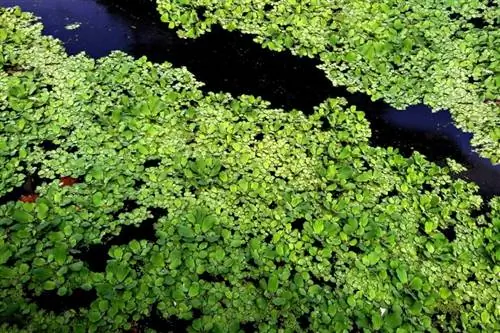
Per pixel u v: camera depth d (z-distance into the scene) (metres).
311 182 3.46
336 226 3.28
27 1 4.24
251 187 3.39
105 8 4.27
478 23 4.36
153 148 3.47
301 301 3.09
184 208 3.30
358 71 4.01
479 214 3.49
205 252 3.15
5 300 2.99
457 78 4.01
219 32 4.19
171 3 4.26
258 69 4.03
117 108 3.61
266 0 4.31
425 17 4.30
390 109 3.90
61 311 3.03
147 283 3.07
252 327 3.04
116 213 3.32
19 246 3.10
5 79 3.66
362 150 3.62
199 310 3.08
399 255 3.26
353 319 3.08
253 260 3.18
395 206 3.40
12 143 3.42
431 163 3.62
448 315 3.15
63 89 3.68
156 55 4.03
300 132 3.66
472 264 3.27
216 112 3.68
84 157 3.41
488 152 3.74
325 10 4.27
